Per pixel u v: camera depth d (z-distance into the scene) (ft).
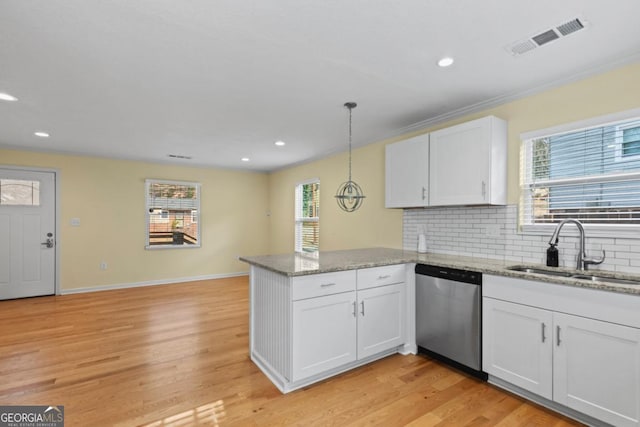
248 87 8.49
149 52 6.71
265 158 18.10
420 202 10.27
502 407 6.74
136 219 18.56
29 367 8.50
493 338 7.45
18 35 6.04
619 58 6.97
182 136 13.34
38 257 16.07
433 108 10.09
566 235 8.04
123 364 8.71
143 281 18.75
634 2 5.16
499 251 9.30
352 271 8.21
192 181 20.38
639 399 5.38
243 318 12.72
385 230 13.35
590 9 5.36
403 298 9.35
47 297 15.93
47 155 16.25
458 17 5.60
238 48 6.57
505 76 7.88
